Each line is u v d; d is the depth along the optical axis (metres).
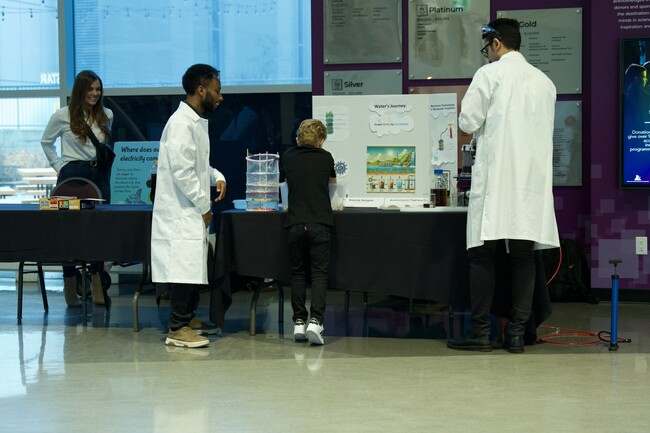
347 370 4.18
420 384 3.89
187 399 3.65
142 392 3.78
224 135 7.62
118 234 5.12
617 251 6.32
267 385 3.88
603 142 6.30
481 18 6.62
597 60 6.29
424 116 5.05
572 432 3.16
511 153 4.42
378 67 6.79
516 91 4.46
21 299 5.58
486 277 4.55
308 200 4.70
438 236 4.73
